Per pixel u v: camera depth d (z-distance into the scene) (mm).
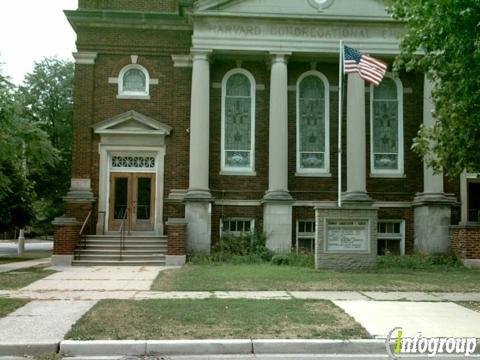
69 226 20016
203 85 22766
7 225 33125
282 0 23094
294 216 23500
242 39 22969
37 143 25656
